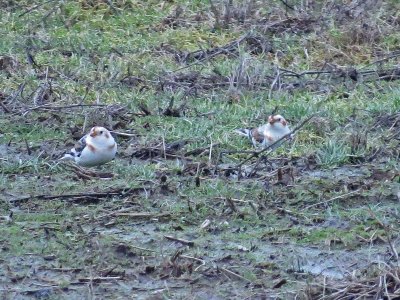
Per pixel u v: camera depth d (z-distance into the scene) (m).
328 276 9.58
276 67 16.64
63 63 16.97
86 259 9.86
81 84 15.98
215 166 12.41
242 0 19.77
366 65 17.25
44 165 12.52
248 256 9.98
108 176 12.16
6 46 17.64
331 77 16.62
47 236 10.35
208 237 10.44
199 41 18.27
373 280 9.20
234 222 10.80
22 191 11.71
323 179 12.18
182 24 19.05
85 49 17.66
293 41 18.14
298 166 12.66
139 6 19.72
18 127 14.09
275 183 11.92
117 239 10.28
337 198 11.41
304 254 10.06
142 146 13.27
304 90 16.05
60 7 19.31
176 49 17.89
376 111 14.80
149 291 9.23
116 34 18.47
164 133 13.80
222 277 9.49
